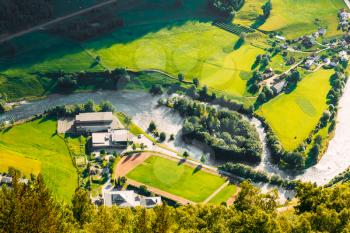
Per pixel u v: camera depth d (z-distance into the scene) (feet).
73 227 604.90
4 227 448.24
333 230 555.28
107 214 602.44
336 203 600.39
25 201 456.86
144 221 542.98
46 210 463.01
